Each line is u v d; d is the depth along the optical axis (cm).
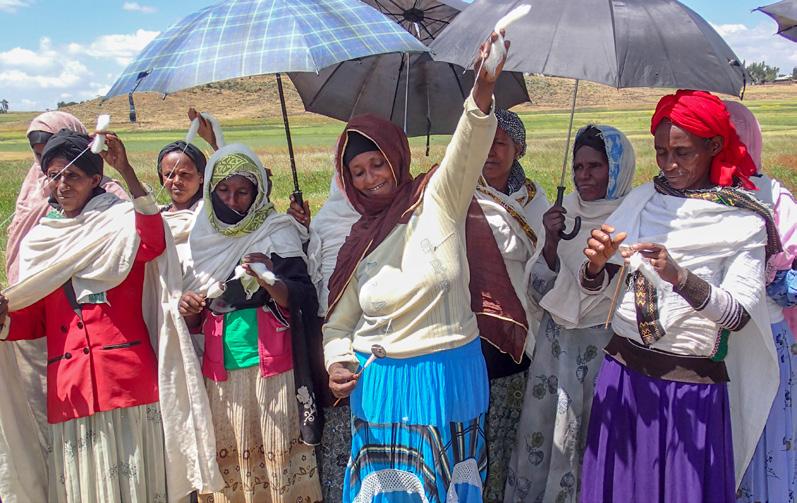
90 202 340
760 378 296
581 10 282
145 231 320
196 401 329
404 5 452
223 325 331
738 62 291
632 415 288
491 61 230
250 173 334
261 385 327
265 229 340
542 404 344
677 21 284
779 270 312
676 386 275
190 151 399
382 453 277
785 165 1859
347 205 370
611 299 324
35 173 418
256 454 332
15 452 346
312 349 330
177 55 280
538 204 403
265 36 273
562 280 331
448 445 270
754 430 298
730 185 269
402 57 452
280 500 329
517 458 352
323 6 289
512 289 302
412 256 267
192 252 346
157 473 343
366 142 278
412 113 464
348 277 285
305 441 322
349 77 466
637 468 286
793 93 5900
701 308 253
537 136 3178
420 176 283
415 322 267
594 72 267
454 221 267
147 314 352
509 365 358
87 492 330
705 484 273
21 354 363
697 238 265
